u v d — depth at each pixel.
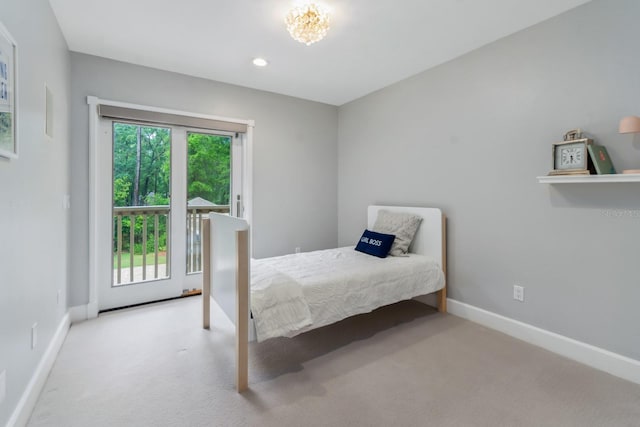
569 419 1.51
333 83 3.33
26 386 1.49
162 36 2.36
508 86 2.36
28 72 1.54
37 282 1.67
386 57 2.71
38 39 1.70
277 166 3.66
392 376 1.87
